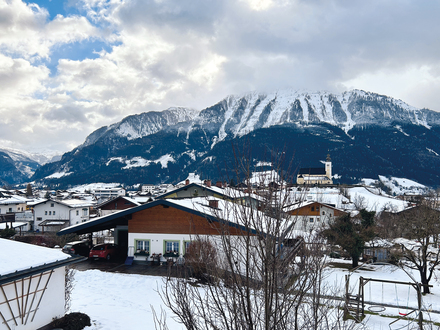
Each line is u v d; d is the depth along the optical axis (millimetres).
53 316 10523
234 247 5555
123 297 15945
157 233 23078
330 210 49281
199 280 6477
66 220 66188
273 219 5090
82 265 22656
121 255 26109
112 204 59344
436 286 24250
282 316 4902
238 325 5074
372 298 19531
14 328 9039
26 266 9008
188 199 26906
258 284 5180
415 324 13836
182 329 11875
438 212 25156
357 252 29703
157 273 20391
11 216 68438
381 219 46562
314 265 5383
